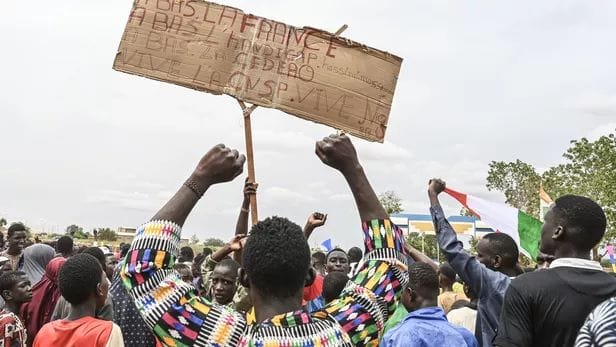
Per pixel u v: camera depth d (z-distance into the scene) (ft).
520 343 9.27
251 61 11.67
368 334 6.26
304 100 11.60
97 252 23.79
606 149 94.38
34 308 21.95
